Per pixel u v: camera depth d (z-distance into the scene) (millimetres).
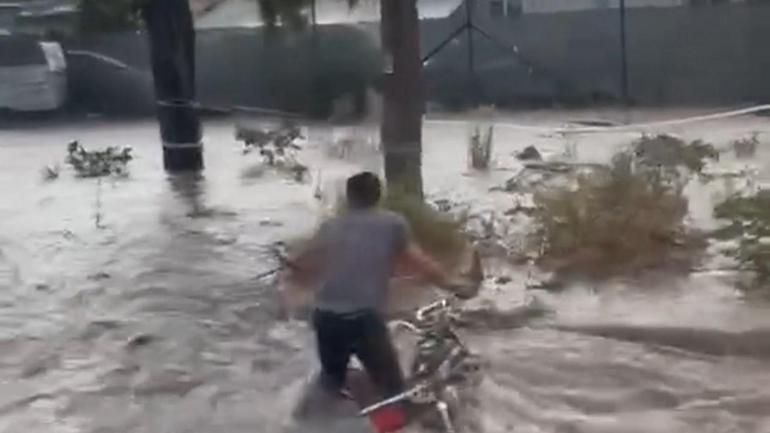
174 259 13766
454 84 35844
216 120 35594
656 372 8625
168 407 8422
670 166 17016
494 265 11828
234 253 13914
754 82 34312
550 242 12000
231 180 21188
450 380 7766
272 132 26375
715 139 23953
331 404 7652
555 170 18109
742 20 34406
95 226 16688
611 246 11758
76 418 8297
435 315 8266
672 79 34969
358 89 30938
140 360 9641
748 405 7957
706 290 10750
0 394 8891
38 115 39281
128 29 22453
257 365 9234
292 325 10281
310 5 19906
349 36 31625
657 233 11922
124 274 13102
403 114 13961
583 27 35844
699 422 7672
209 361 9453
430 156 23484
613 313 10055
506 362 8805
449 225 12383
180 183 21125
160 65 22344
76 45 39062
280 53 33750
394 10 13961
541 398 8086
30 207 19078
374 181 7438
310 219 15953
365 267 7297
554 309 10234
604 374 8547
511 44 36250
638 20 35344
